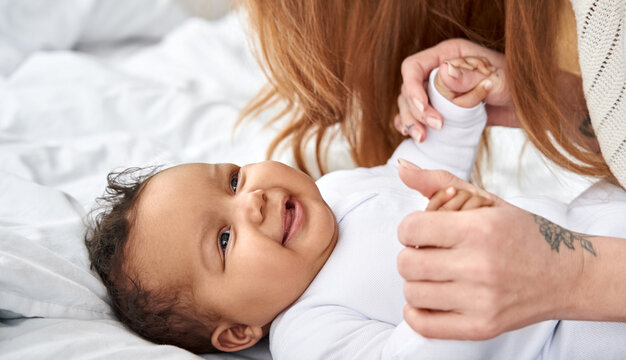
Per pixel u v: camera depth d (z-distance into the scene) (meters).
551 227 0.68
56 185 1.33
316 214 0.96
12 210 1.11
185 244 0.95
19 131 1.54
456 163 1.13
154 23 2.18
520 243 0.64
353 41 1.22
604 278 0.68
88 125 1.58
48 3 1.94
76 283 0.92
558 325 0.84
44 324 0.86
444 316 0.65
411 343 0.72
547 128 1.05
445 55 1.12
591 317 0.70
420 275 0.65
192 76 1.86
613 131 0.91
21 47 1.94
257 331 0.98
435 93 1.07
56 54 1.86
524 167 1.45
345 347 0.84
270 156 1.37
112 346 0.83
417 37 1.24
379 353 0.81
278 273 0.92
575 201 1.04
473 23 1.24
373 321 0.90
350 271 0.94
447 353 0.71
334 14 1.21
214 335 0.97
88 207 1.21
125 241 0.98
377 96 1.28
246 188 0.99
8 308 0.86
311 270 0.95
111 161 1.41
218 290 0.93
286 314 0.94
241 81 1.86
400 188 1.08
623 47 0.85
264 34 1.22
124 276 0.96
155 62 1.95
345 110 1.31
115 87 1.70
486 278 0.62
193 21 2.15
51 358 0.78
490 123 1.20
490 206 0.69
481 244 0.63
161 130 1.58
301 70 1.22
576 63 1.17
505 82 1.09
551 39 1.05
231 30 2.06
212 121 1.61
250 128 1.56
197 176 1.02
